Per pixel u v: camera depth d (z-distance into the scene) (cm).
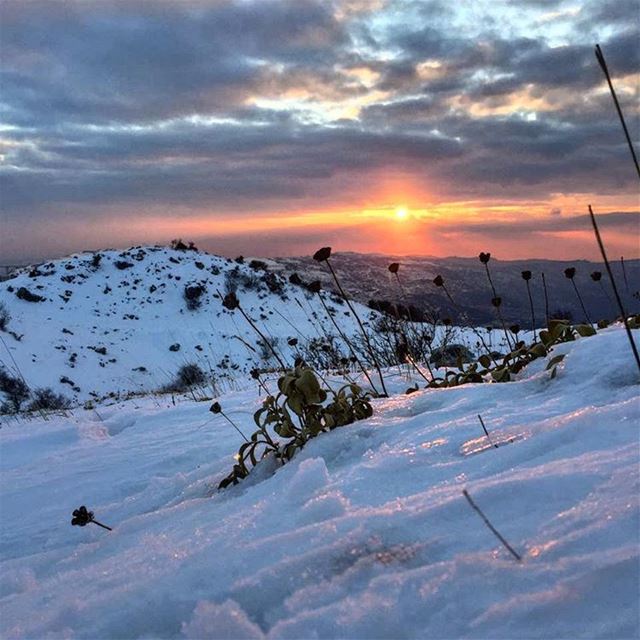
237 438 446
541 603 108
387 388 472
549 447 191
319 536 155
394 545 143
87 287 4059
